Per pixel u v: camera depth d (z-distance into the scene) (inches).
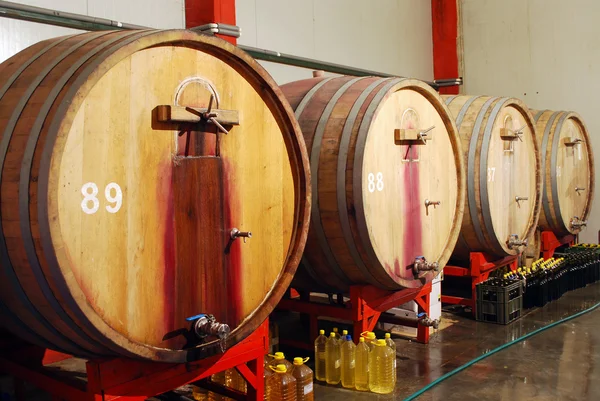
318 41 298.0
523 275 248.5
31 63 112.1
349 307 181.8
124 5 216.2
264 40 267.7
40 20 187.2
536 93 380.8
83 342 106.0
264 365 154.9
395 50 358.3
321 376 172.9
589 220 363.9
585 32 361.7
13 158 94.7
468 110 239.3
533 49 380.8
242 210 125.5
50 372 127.7
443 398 158.7
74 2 199.9
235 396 144.1
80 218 97.0
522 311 249.3
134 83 104.5
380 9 345.1
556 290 271.7
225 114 116.9
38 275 95.3
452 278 287.3
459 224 201.2
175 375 121.9
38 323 107.2
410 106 182.9
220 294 121.0
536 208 264.1
